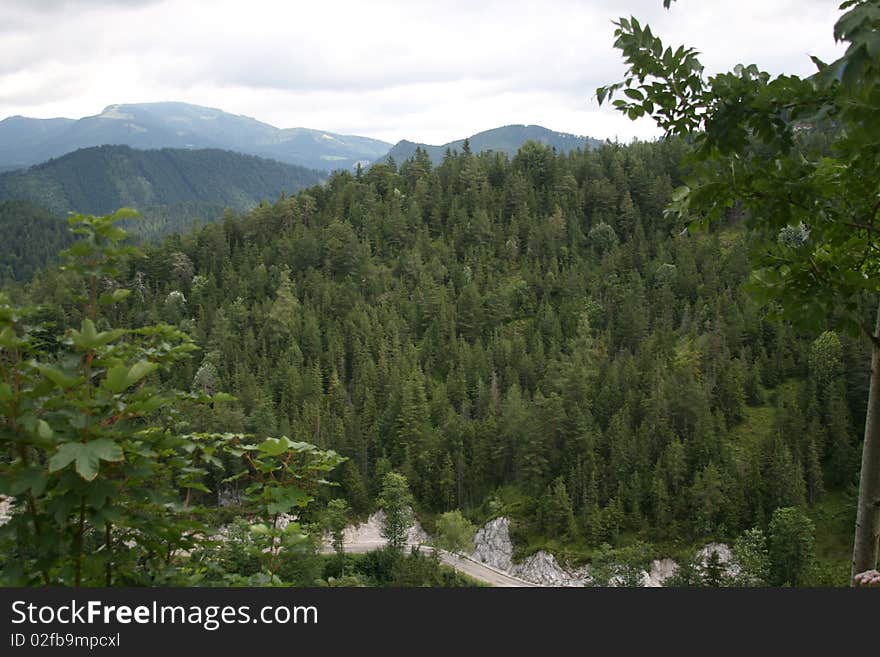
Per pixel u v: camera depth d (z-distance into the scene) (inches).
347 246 7519.7
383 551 3614.7
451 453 4662.9
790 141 241.1
